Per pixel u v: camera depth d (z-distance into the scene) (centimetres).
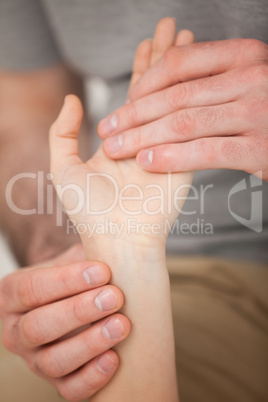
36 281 63
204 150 60
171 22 67
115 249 62
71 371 62
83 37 85
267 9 64
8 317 68
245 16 66
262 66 61
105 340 60
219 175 74
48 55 100
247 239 76
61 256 74
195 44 64
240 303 74
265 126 60
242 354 68
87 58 87
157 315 61
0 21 98
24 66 100
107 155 63
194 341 69
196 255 80
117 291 60
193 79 64
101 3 81
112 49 84
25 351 66
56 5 85
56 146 65
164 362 62
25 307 65
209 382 66
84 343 60
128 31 82
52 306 62
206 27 74
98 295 60
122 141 63
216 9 71
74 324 61
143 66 68
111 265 61
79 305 60
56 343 65
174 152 60
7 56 100
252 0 65
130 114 64
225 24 71
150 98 63
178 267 79
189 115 61
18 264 83
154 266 62
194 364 67
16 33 98
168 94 62
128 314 61
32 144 90
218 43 63
